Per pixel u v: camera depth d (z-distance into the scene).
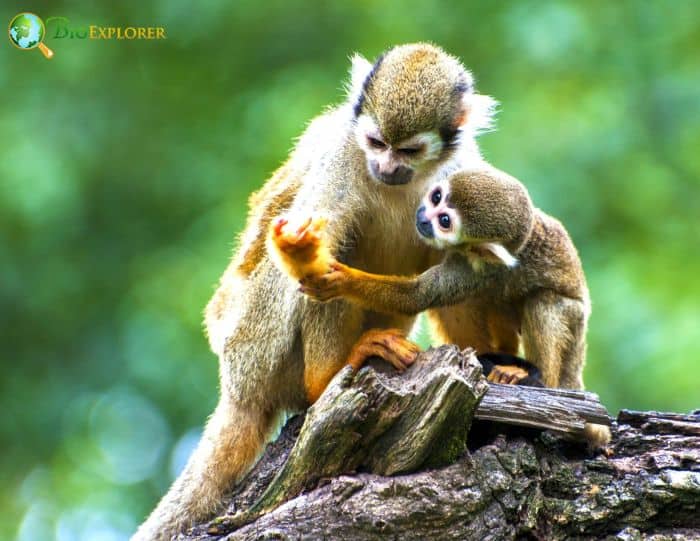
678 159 19.23
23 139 18.64
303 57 21.03
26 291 19.28
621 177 18.05
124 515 18.11
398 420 7.29
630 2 20.41
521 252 9.00
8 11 20.34
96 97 20.30
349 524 7.16
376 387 7.29
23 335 19.58
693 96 19.33
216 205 19.58
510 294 9.16
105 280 20.03
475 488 7.32
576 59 19.34
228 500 8.50
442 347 7.82
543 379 9.13
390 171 8.52
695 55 20.12
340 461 7.34
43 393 19.16
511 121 18.25
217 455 8.69
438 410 7.19
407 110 8.53
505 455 7.50
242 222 17.88
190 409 17.75
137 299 18.84
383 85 8.70
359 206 8.70
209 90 21.67
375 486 7.22
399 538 7.17
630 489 7.58
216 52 21.66
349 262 9.07
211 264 17.45
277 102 18.86
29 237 19.33
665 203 18.62
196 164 20.45
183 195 20.55
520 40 19.08
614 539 7.53
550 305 9.13
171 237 20.62
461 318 9.44
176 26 20.56
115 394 19.20
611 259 17.38
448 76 8.82
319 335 8.27
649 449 7.97
